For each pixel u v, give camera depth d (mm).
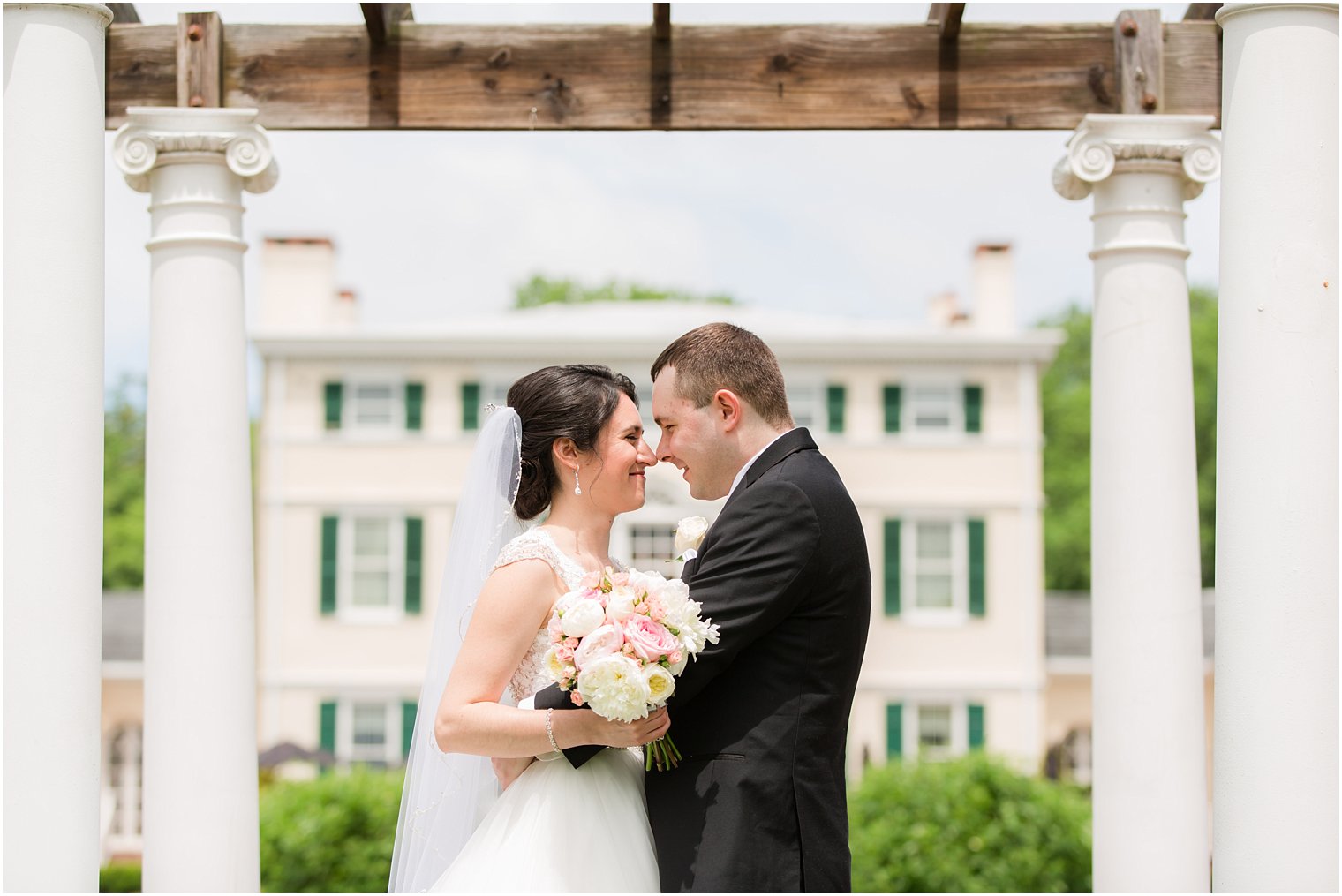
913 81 4797
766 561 3412
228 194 4594
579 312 23047
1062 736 24344
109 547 37125
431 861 3723
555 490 3770
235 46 4766
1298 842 3684
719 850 3379
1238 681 3770
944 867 13188
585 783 3572
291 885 13328
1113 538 4656
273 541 20922
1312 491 3727
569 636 3291
